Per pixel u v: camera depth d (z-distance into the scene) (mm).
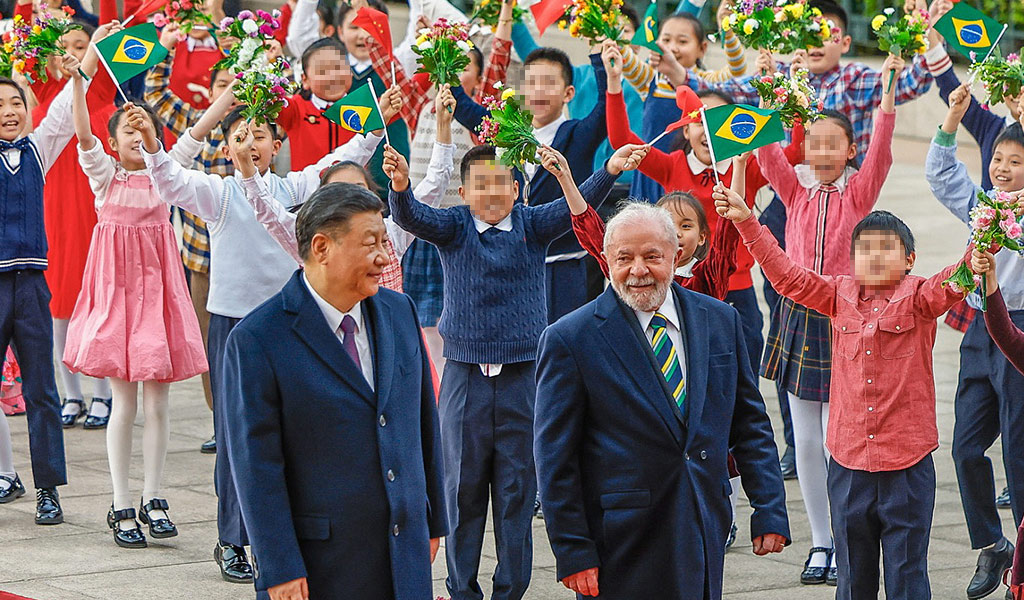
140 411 19469
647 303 9570
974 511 13055
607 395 9617
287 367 8789
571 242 15383
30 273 14750
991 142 15062
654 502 9594
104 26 16188
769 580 13375
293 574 8602
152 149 12695
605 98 15320
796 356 13508
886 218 11500
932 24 15078
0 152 14734
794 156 14203
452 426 12312
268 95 12812
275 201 12594
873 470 11461
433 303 16188
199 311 18094
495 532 12336
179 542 14172
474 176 12289
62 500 15523
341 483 8820
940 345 24953
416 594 8953
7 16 25891
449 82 13617
